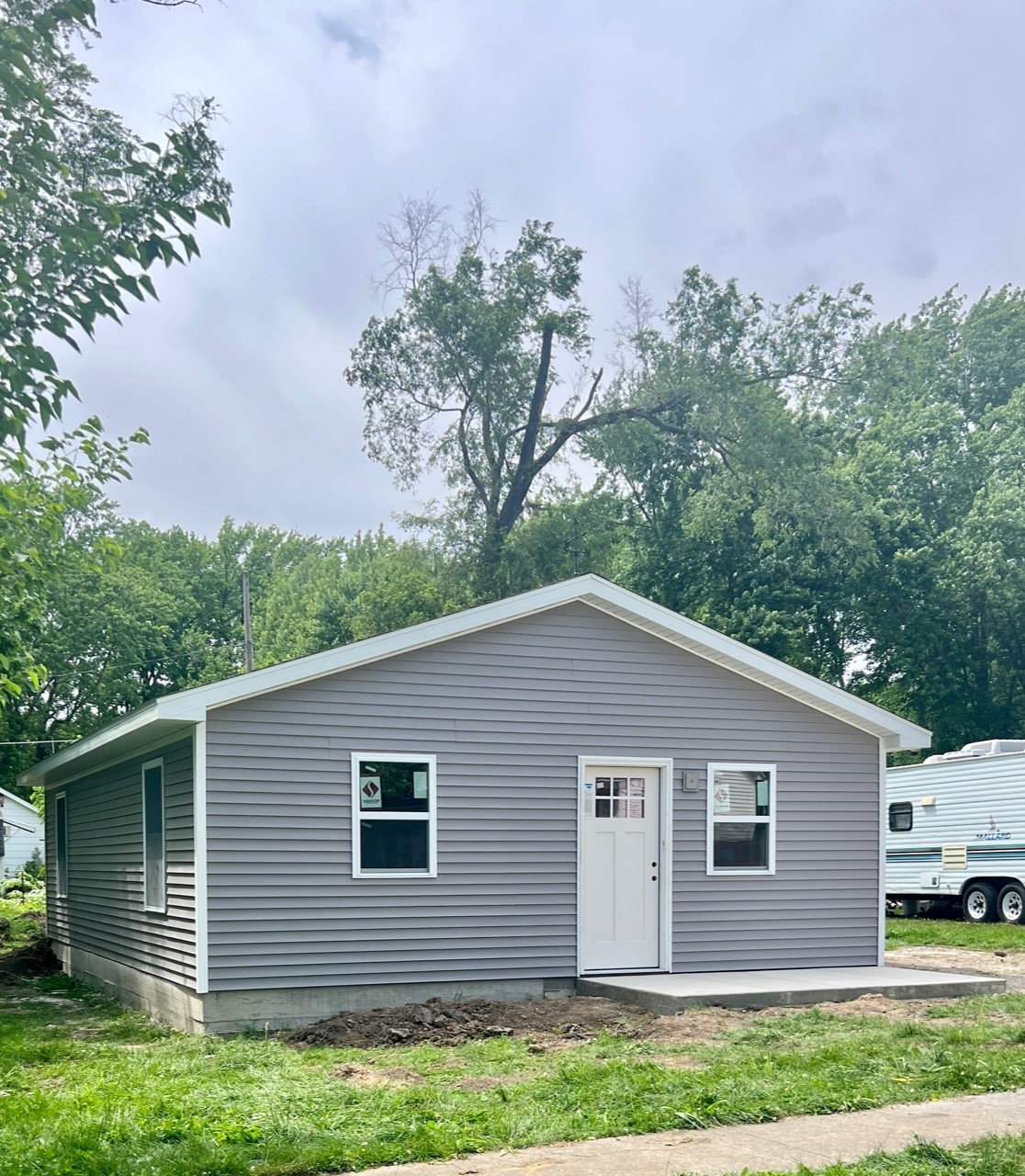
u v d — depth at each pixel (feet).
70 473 34.22
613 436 130.72
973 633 137.18
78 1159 20.31
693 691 46.37
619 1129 22.95
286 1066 30.09
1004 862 75.92
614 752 44.62
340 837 39.65
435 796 41.34
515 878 42.34
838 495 130.82
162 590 201.98
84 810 57.98
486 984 41.37
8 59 17.15
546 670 43.73
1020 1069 27.45
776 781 47.57
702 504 133.49
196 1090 26.18
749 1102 24.53
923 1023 35.37
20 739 159.84
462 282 130.21
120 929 48.73
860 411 152.05
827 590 136.98
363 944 39.55
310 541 250.78
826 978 43.29
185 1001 38.70
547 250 131.44
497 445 132.77
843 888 48.39
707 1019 36.27
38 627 39.50
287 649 208.85
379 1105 24.71
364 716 40.50
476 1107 24.61
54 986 54.90
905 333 155.94
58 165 17.76
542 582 126.82
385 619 131.34
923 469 144.56
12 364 17.56
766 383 139.23
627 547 148.05
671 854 45.27
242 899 37.99
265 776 38.78
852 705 47.96
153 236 18.48
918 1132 22.59
